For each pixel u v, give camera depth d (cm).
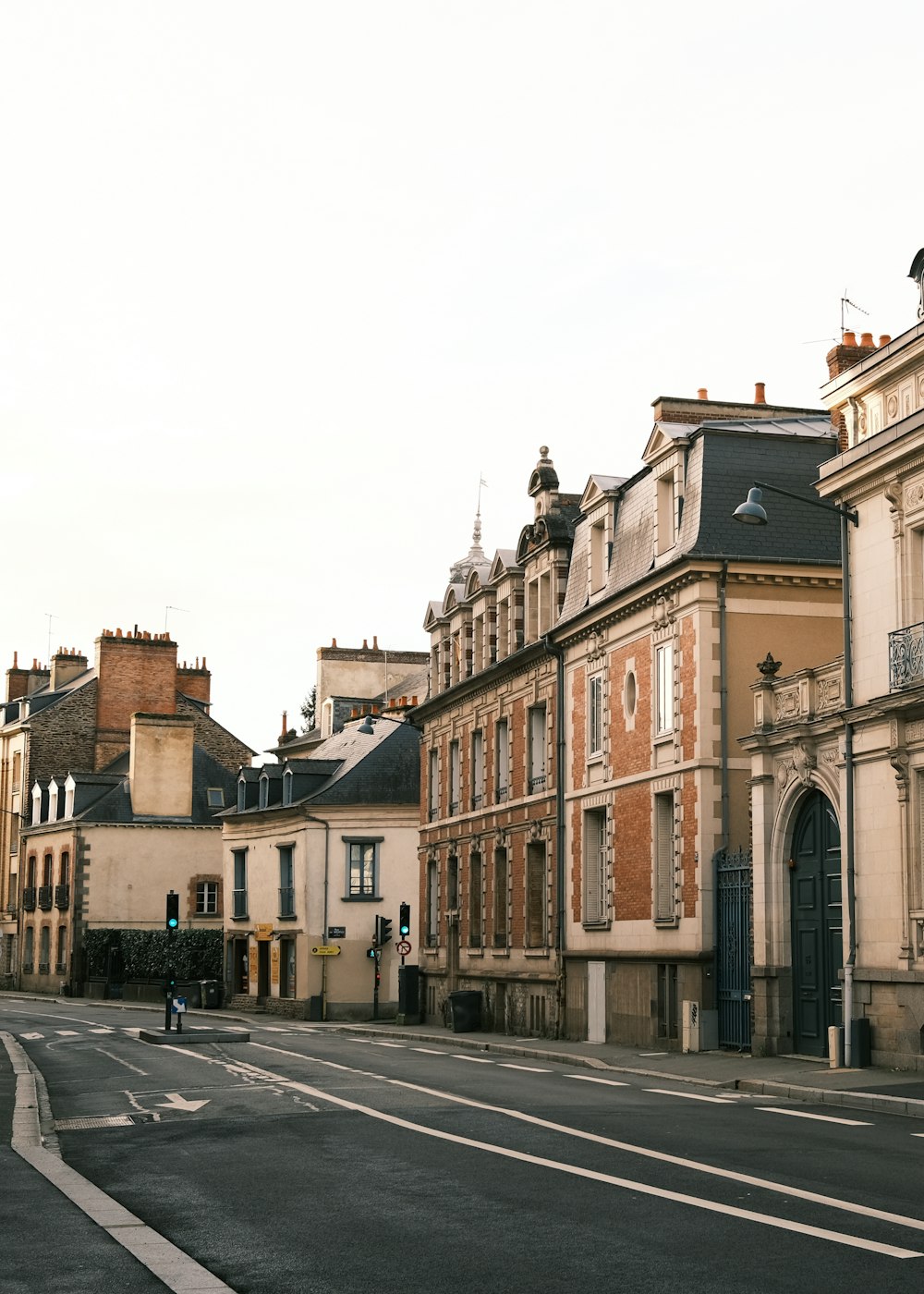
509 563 4134
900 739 2211
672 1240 977
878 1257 916
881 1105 1827
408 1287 861
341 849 5303
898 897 2212
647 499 3191
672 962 2942
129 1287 862
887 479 2303
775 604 2917
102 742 7625
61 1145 1528
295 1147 1470
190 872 7031
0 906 7950
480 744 4353
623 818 3228
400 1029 4269
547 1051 2986
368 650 6956
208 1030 3781
